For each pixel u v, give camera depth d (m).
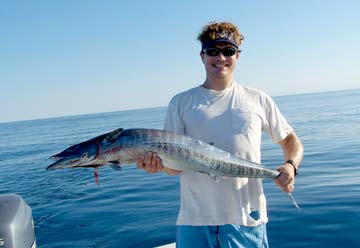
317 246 5.71
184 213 3.36
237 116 3.35
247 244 3.28
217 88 3.46
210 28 3.42
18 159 24.72
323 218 6.78
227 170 3.27
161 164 3.32
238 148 3.33
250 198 3.44
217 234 3.25
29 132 70.69
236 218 3.26
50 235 7.52
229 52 3.36
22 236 3.49
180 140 3.33
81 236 7.28
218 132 3.34
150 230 7.20
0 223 3.35
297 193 8.68
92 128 63.81
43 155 25.98
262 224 3.42
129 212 8.58
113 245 6.67
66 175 16.19
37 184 14.48
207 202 3.29
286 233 6.29
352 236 5.91
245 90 3.56
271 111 3.56
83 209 9.34
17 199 3.84
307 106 79.88
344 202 7.61
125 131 3.44
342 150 16.30
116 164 3.44
